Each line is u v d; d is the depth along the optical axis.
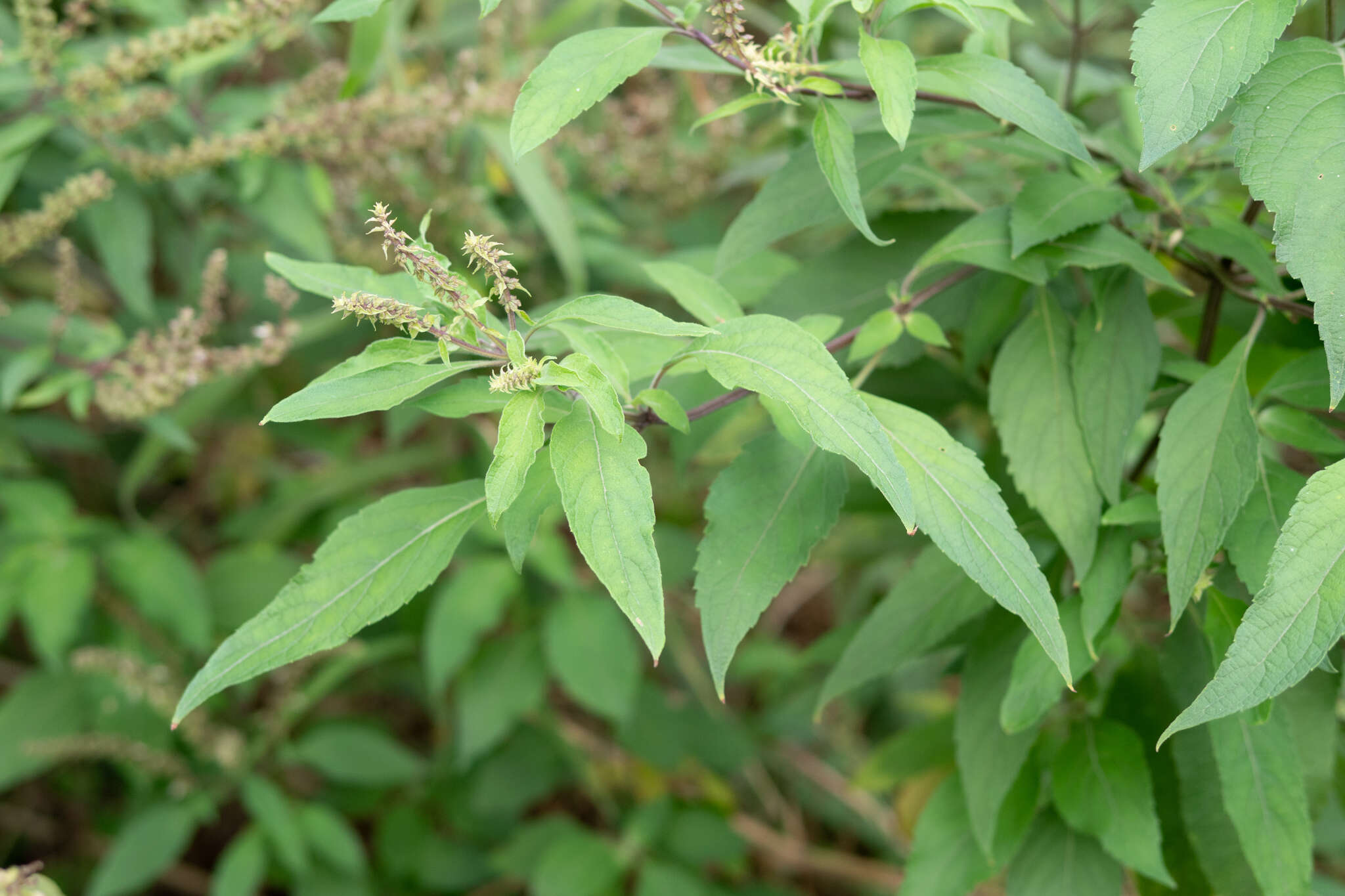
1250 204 0.88
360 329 1.41
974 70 0.82
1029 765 0.89
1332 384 0.75
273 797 1.33
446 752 1.54
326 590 0.79
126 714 1.34
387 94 1.09
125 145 1.12
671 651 1.58
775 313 0.92
